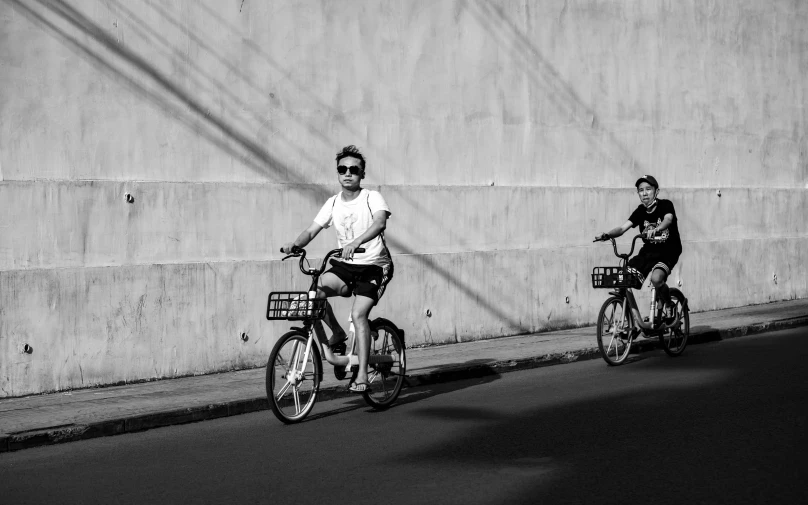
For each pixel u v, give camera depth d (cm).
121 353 979
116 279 977
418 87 1274
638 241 1512
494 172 1358
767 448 642
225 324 1052
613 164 1516
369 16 1224
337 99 1192
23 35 963
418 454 658
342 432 748
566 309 1394
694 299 1593
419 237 1246
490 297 1299
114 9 1020
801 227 1814
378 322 862
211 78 1086
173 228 1040
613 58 1519
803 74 1841
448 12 1307
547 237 1391
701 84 1664
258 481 594
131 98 1030
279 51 1140
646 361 1117
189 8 1070
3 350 909
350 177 821
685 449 646
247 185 1095
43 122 975
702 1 1666
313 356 819
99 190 991
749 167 1755
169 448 705
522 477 584
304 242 820
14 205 941
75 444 730
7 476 629
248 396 873
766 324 1405
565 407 824
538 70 1411
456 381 1010
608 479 573
